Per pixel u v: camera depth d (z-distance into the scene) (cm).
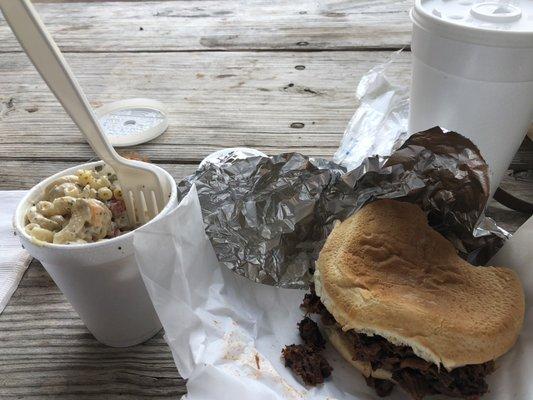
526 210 39
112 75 62
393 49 63
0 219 40
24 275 36
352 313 28
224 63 63
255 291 34
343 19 71
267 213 35
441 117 36
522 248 31
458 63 33
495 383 28
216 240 33
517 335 28
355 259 30
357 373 30
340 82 58
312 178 35
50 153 49
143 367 30
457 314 28
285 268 34
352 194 35
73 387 29
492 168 38
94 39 70
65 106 28
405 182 33
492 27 32
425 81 35
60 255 26
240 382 26
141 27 73
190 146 49
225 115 53
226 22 73
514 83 32
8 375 30
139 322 31
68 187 30
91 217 29
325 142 48
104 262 27
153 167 31
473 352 27
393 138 45
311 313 32
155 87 59
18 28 25
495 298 29
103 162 33
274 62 62
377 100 51
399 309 27
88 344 32
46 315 34
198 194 35
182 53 66
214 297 31
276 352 31
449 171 31
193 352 27
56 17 77
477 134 35
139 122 52
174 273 29
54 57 26
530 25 33
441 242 32
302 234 35
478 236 33
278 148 48
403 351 28
